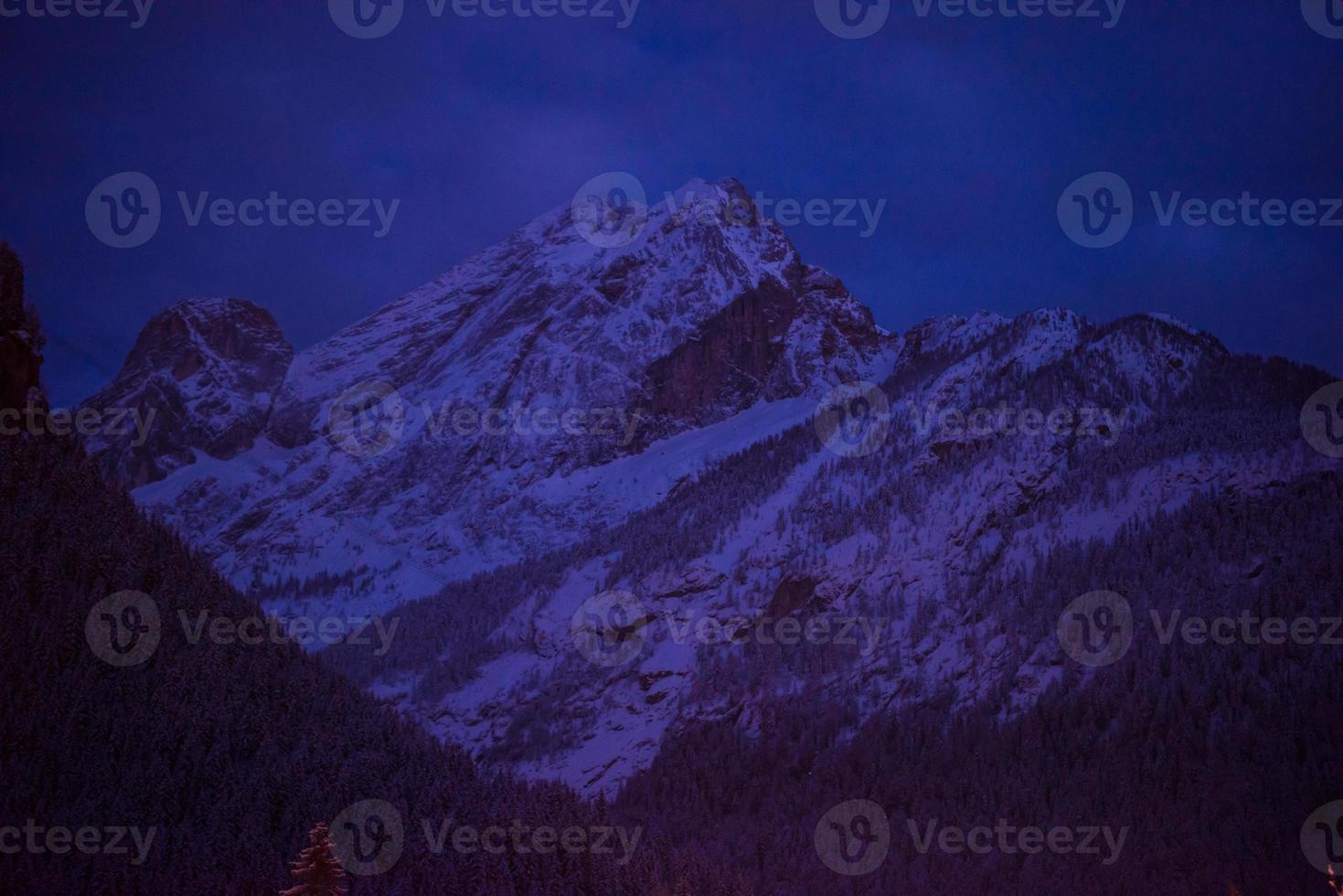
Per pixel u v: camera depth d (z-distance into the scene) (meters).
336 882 83.88
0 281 145.75
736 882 154.38
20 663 130.50
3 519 139.75
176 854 123.75
